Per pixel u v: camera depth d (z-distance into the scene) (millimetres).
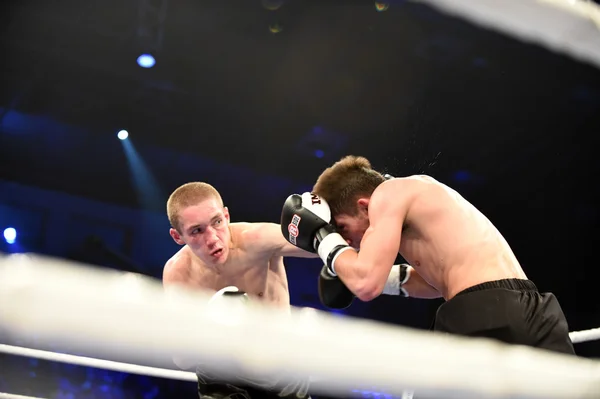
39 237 7973
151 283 553
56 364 6520
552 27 826
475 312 1729
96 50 6746
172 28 6594
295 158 8422
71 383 6488
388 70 7086
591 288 7039
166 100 7531
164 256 8438
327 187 2094
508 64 6648
